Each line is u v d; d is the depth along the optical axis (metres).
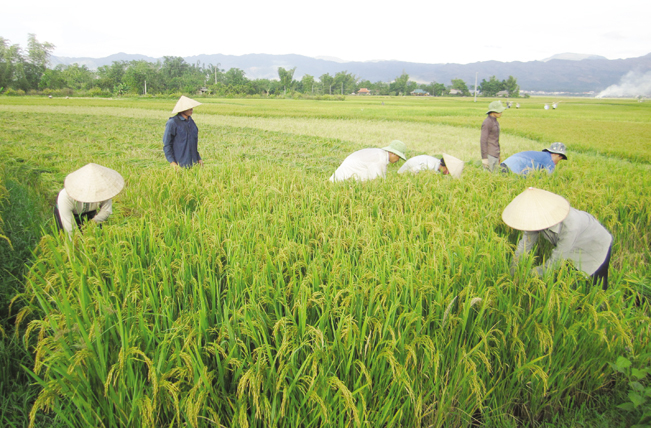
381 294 3.02
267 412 2.43
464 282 3.33
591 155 16.72
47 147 13.58
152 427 2.43
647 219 6.07
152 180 6.71
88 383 2.44
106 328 2.62
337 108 55.19
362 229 4.36
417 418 2.85
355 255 3.73
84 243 3.59
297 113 40.66
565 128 29.52
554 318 3.23
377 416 2.69
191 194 5.91
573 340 3.08
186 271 3.33
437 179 6.70
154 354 2.56
